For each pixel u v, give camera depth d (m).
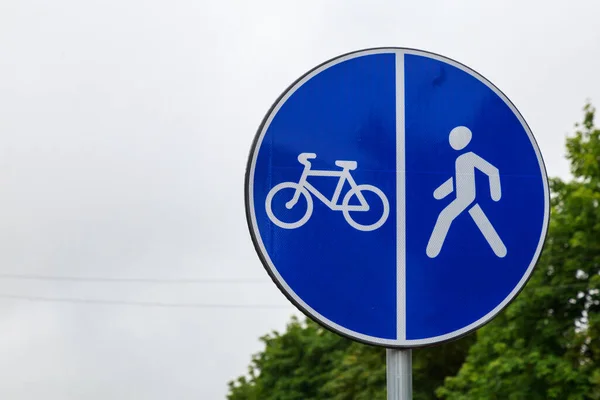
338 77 4.22
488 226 4.19
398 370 4.09
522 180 4.25
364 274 4.09
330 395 46.69
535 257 4.20
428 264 4.13
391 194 4.16
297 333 49.72
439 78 4.27
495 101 4.29
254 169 4.11
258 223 4.08
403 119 4.23
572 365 24.80
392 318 4.08
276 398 48.06
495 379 25.86
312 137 4.16
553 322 25.58
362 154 4.18
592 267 25.23
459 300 4.12
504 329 26.23
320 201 4.12
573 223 25.42
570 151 26.38
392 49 4.27
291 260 4.06
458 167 4.23
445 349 38.72
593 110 26.22
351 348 41.69
